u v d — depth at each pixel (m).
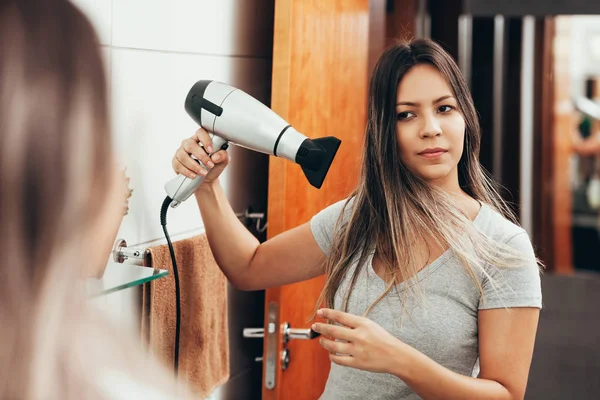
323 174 1.19
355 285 1.28
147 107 1.41
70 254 0.44
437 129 1.22
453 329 1.20
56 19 0.44
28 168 0.43
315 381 1.92
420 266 1.23
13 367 0.43
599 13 3.83
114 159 0.47
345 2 1.99
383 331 1.09
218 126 1.23
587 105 4.88
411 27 3.35
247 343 1.98
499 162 4.16
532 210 4.75
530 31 4.24
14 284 0.43
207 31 1.65
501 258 1.20
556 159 4.96
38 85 0.43
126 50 1.33
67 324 0.45
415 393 1.23
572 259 5.06
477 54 3.97
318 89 1.79
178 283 1.31
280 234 1.44
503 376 1.17
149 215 1.44
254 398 2.05
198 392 1.50
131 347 0.50
